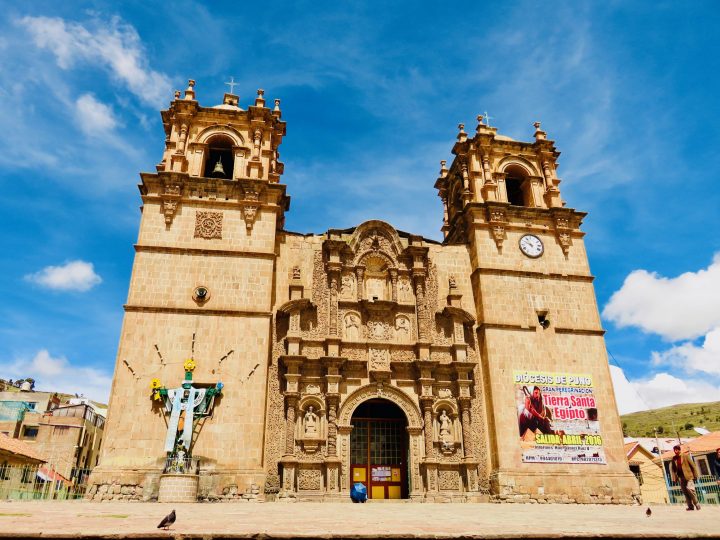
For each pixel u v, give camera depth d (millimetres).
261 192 32812
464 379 30875
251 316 29766
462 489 28922
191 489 24484
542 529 10531
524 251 34594
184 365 27938
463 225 36812
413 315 32750
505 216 35406
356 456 30359
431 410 29953
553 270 34562
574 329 33000
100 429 61188
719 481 32625
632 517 15812
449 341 32500
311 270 32844
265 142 34906
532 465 29344
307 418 28953
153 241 30656
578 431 30547
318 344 30641
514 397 30641
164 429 26766
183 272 30188
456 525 11352
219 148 35656
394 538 9141
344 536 9047
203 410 27062
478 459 29766
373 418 31188
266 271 30969
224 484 26125
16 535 8367
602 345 33000
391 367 30984
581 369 32094
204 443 26812
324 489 27609
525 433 29938
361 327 31906
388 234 34562
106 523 10516
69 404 59750
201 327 29047
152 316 28875
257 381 28391
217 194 32500
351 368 30453
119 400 26938
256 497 26031
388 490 30031
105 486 25359
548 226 35875
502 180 36906
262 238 31734
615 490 29484
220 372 28250
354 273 33281
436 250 34844
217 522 11430
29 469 37719
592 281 34719
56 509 15766
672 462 20594
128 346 28031
